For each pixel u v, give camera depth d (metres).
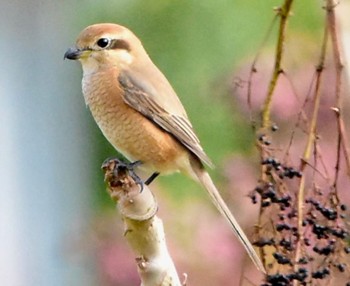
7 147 16.30
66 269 15.23
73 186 16.47
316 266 8.85
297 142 11.81
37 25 16.06
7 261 16.22
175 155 10.31
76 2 15.65
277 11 9.16
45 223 16.39
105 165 8.64
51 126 16.50
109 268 13.98
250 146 13.44
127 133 10.30
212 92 13.98
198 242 13.35
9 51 16.06
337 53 8.91
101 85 10.33
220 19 14.48
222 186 13.18
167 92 10.38
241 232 9.99
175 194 13.58
